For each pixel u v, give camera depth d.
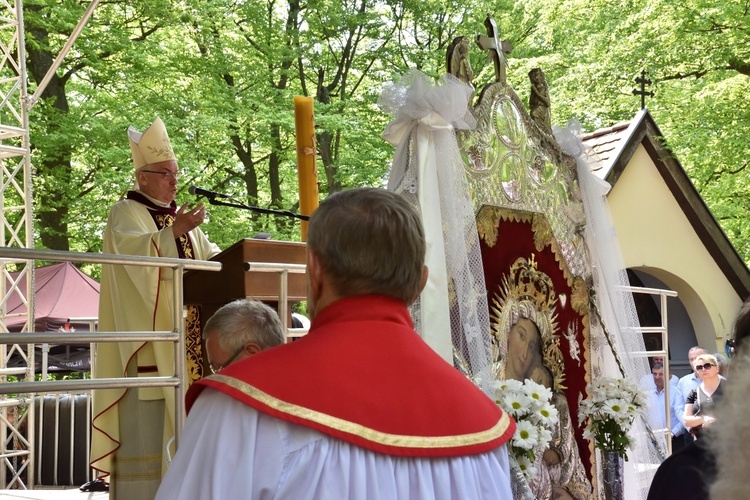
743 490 1.24
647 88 13.67
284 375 1.62
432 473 1.63
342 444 1.57
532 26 17.05
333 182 16.48
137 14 15.47
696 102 13.09
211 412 1.59
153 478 4.17
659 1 12.85
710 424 1.34
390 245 1.77
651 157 10.42
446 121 4.04
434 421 1.67
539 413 3.97
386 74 17.91
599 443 4.81
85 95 15.38
